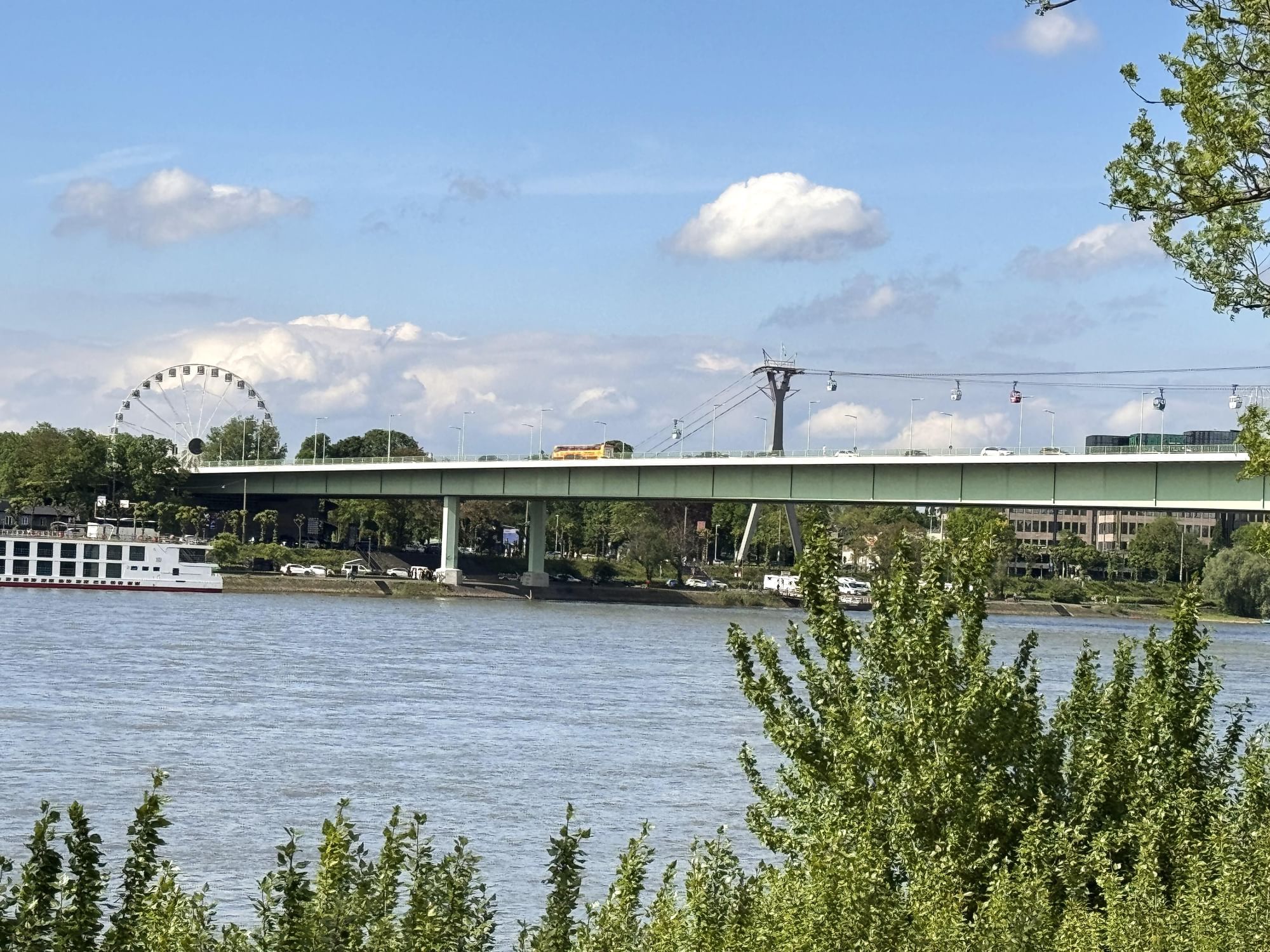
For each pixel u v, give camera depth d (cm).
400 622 15050
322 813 4947
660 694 8825
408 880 2009
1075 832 2131
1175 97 2378
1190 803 2227
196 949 1680
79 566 19412
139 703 7569
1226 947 1922
